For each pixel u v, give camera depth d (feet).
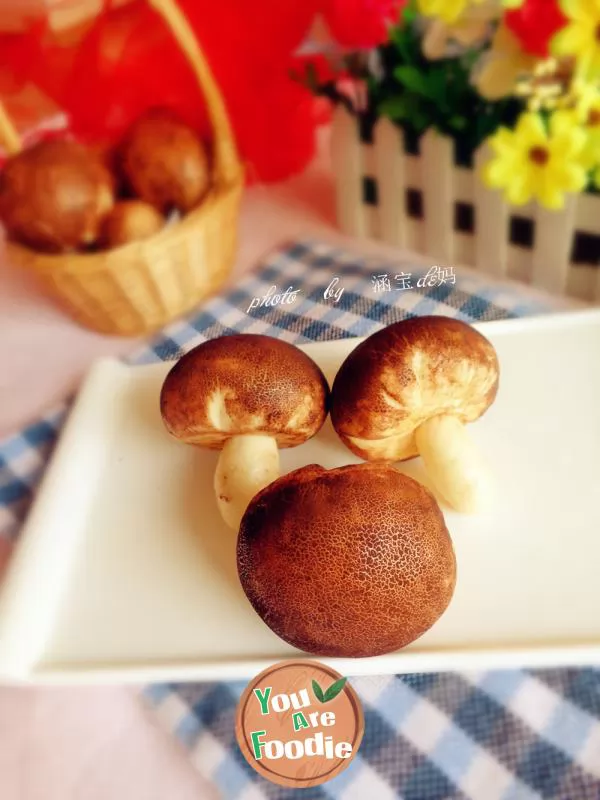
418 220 0.65
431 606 0.45
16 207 0.76
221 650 0.51
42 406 0.71
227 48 0.75
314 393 0.58
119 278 0.66
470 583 0.52
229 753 0.43
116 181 0.83
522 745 0.42
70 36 0.93
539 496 0.57
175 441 0.66
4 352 0.72
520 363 0.66
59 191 0.76
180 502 0.62
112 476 0.65
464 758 0.42
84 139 0.93
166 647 0.52
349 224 0.68
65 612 0.55
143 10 0.88
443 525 0.48
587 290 0.65
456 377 0.54
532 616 0.50
